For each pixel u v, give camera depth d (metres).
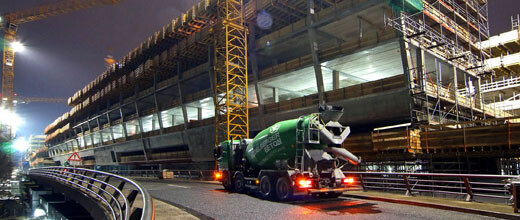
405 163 22.45
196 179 34.16
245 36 38.53
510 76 48.84
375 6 27.48
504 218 9.92
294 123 14.33
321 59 30.97
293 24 33.81
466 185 12.56
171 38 48.91
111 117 78.50
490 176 11.55
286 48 37.75
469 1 36.16
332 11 30.33
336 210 11.70
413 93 24.25
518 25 48.34
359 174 17.31
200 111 51.09
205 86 51.75
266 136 16.03
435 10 29.89
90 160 94.19
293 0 32.91
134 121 65.19
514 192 10.09
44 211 27.59
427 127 20.95
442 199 13.34
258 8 35.38
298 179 13.16
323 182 13.60
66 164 41.41
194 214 11.06
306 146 13.61
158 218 9.28
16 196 48.28
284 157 14.80
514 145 16.83
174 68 53.34
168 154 54.31
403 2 25.05
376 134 22.20
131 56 59.19
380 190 17.83
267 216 10.52
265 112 36.50
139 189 7.67
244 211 11.55
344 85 41.47
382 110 26.34
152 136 56.91
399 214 10.81
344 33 33.47
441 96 26.69
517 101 42.69
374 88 26.48
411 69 24.44
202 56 47.56
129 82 60.19
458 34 32.84
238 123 39.59
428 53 27.70
